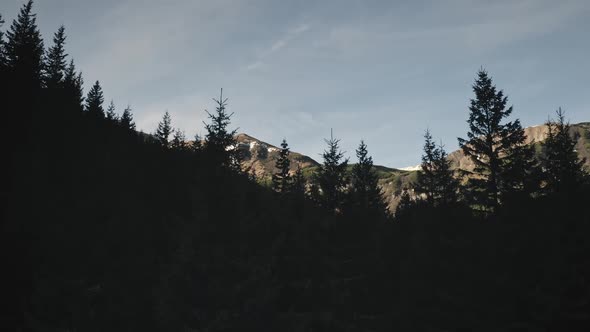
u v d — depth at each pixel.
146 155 40.25
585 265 20.39
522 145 31.95
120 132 45.91
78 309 19.17
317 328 25.41
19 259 18.39
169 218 28.81
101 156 33.50
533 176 28.11
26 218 20.80
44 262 20.45
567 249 21.27
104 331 18.94
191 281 23.28
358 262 33.38
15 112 27.33
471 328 23.95
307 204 41.03
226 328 21.92
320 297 27.94
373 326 27.00
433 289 27.41
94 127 40.16
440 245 29.12
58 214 24.75
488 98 32.72
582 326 19.44
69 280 20.75
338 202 43.72
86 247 23.62
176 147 47.72
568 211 22.83
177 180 33.91
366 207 44.12
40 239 20.94
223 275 24.83
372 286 30.84
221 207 29.69
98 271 22.45
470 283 25.75
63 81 47.91
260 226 31.09
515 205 26.22
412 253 30.86
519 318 21.67
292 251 30.70
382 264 32.31
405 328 26.39
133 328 19.75
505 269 23.97
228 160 40.34
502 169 30.59
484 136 32.41
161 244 26.39
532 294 20.95
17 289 17.73
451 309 25.80
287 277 28.83
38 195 23.94
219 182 32.56
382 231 36.91
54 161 29.19
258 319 23.38
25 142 26.75
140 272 23.11
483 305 24.19
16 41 40.78
